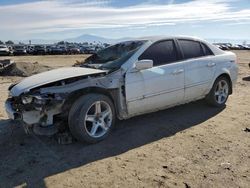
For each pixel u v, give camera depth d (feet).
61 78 16.61
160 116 21.86
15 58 126.21
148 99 18.97
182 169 14.12
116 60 19.01
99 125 17.24
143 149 16.39
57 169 14.28
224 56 24.09
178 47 21.20
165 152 16.01
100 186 12.75
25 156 15.71
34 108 16.05
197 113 22.68
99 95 16.97
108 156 15.56
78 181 13.17
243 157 15.37
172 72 20.03
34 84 16.49
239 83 38.04
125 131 18.94
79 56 147.13
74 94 16.48
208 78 22.50
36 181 13.26
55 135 17.61
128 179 13.28
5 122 20.98
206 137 18.13
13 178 13.57
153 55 19.63
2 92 32.76
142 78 18.56
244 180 13.10
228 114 22.68
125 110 18.30
